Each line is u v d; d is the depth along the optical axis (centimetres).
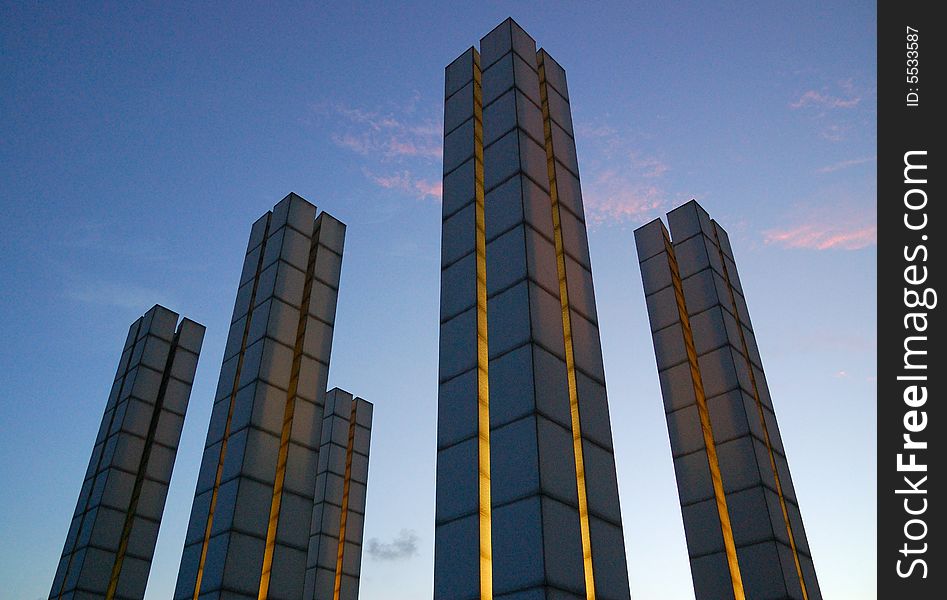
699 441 2756
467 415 1677
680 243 3362
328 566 4116
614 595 1482
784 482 2758
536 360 1620
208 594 2306
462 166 2173
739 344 3052
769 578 2386
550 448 1526
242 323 3094
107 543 3159
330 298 3172
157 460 3419
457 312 1878
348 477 4538
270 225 3384
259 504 2517
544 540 1381
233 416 2753
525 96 2205
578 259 1986
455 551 1521
